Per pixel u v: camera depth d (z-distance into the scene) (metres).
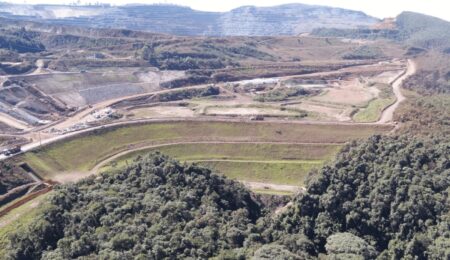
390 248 133.88
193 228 119.19
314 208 148.12
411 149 156.75
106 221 115.56
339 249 128.00
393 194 142.25
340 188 147.75
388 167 150.25
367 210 142.12
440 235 128.62
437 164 150.50
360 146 166.12
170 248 108.31
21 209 148.25
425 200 136.88
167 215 121.38
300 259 118.75
